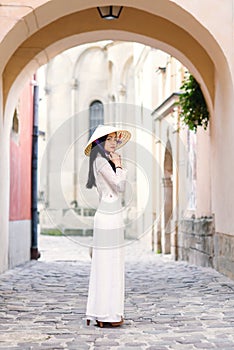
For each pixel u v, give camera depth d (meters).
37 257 16.84
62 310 7.29
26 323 6.39
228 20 9.56
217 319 6.62
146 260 17.17
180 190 17.39
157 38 12.41
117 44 33.62
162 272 12.59
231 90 9.77
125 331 5.95
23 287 9.74
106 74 36.50
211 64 11.79
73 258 18.06
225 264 11.21
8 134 12.70
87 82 36.81
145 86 25.05
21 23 9.41
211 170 12.47
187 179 16.58
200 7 9.55
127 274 12.17
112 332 5.89
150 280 10.86
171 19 10.07
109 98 36.16
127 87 33.06
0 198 11.80
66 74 37.25
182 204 17.25
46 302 7.99
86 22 12.66
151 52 23.39
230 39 9.54
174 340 5.48
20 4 9.36
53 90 37.47
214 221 12.31
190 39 12.05
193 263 15.02
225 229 11.09
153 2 9.66
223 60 9.72
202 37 9.91
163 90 21.58
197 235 14.51
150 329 6.05
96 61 36.75
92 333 5.84
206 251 13.43
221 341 5.43
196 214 14.99
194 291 9.12
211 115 12.11
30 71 12.98
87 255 19.58
